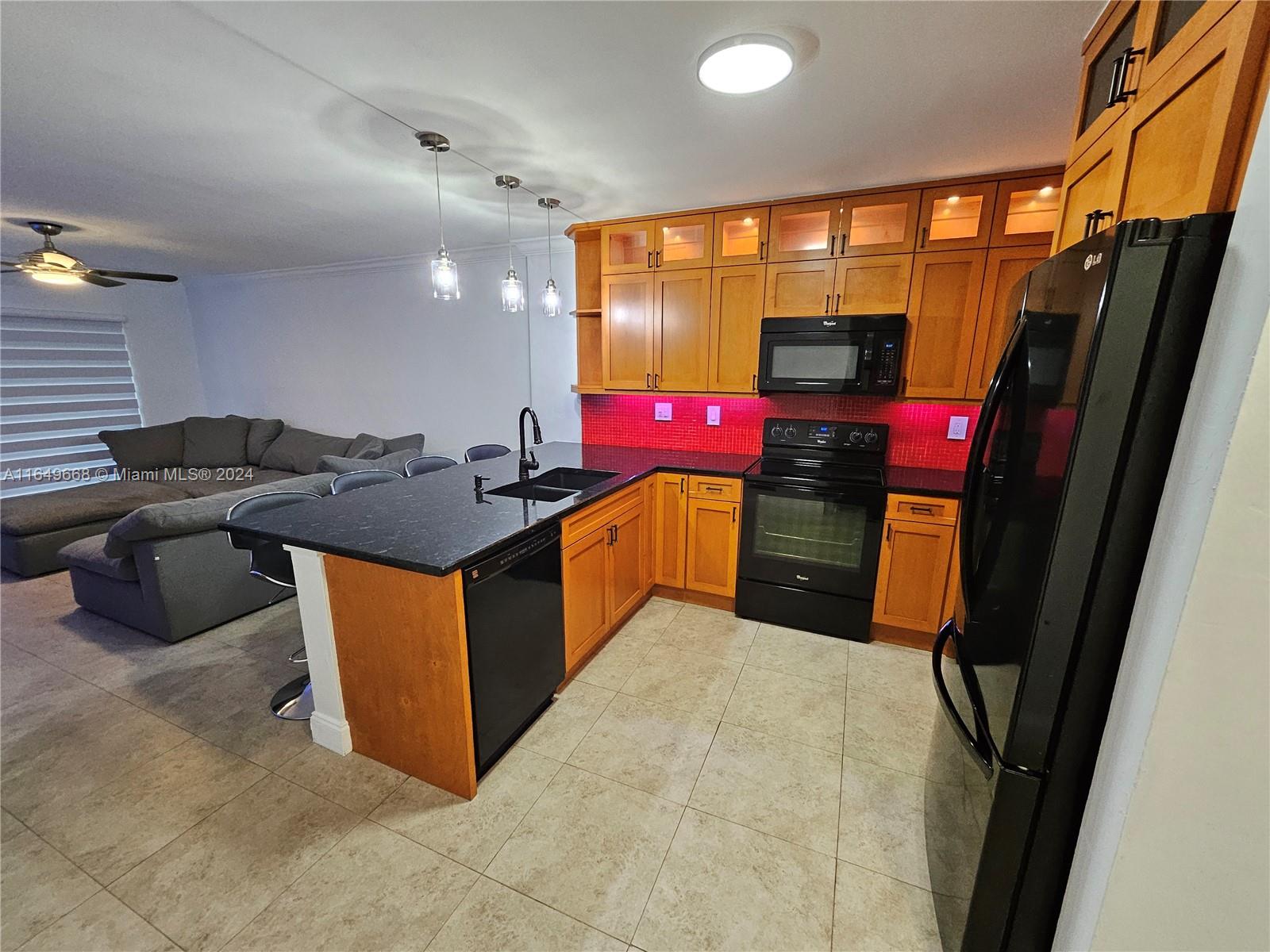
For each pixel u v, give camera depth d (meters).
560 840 1.62
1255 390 0.67
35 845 1.61
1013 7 1.30
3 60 1.53
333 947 1.32
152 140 2.09
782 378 2.85
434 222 3.37
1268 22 0.67
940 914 1.36
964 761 1.29
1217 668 0.75
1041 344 1.08
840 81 1.64
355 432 5.40
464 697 1.69
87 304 5.21
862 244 2.71
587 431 3.92
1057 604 0.95
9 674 2.51
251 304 5.64
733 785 1.84
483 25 1.37
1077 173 1.37
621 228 3.20
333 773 1.89
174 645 2.78
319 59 1.53
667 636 2.86
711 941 1.34
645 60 1.54
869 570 2.71
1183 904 0.84
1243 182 0.71
